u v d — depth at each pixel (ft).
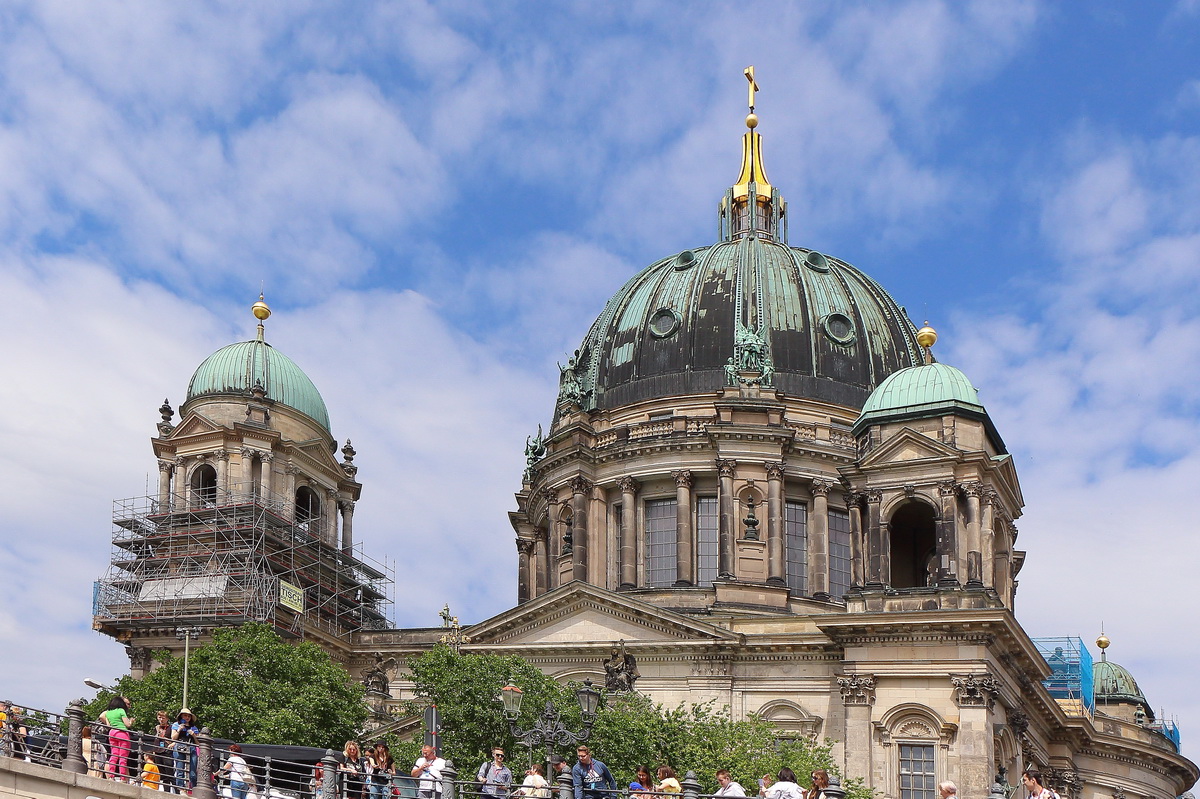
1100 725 470.80
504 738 305.73
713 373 449.06
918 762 342.23
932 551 415.44
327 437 470.39
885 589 357.41
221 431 439.22
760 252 473.26
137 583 433.48
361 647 433.48
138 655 421.59
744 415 433.07
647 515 441.68
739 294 459.73
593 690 270.67
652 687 378.73
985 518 366.63
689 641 376.48
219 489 436.76
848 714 347.97
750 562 422.41
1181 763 479.00
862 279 490.08
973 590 350.02
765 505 426.51
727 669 375.45
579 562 435.53
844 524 439.63
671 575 433.48
